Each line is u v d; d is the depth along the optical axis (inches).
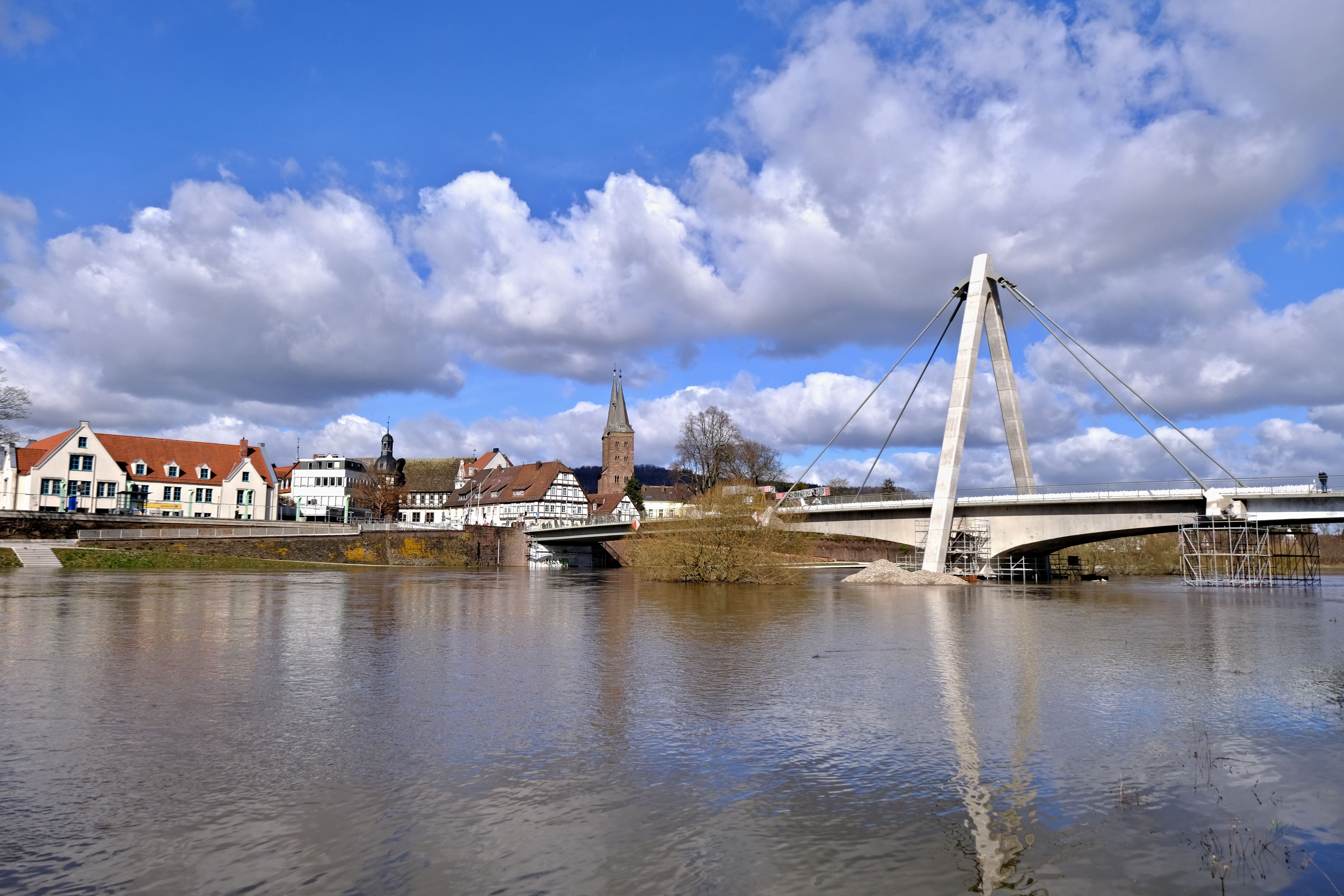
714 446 4136.3
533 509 6166.3
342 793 447.2
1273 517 2324.1
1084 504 2613.2
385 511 6200.8
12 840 379.2
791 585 2583.7
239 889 332.2
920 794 452.4
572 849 375.2
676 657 948.0
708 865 360.2
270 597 1758.1
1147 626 1322.6
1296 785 469.1
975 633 1210.0
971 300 2805.1
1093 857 370.0
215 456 4717.0
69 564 2792.8
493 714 638.5
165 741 548.4
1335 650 1019.3
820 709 660.7
